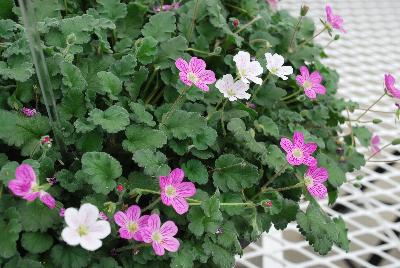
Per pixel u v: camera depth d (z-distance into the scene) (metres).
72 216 0.36
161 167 0.41
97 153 0.40
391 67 0.70
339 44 0.73
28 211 0.38
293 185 0.47
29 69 0.43
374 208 0.57
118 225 0.40
